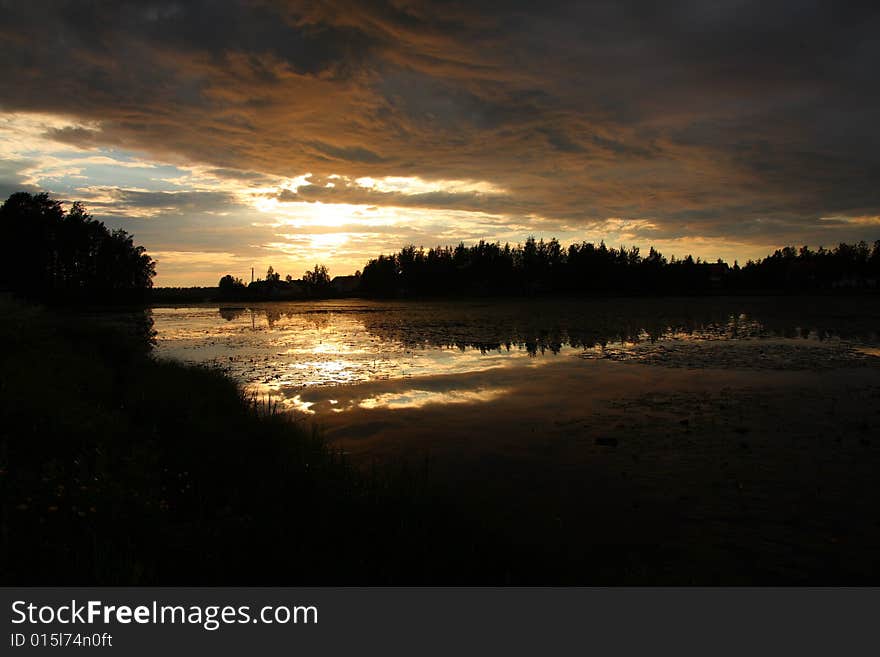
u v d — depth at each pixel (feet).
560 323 112.78
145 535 15.64
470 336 87.25
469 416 35.60
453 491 23.03
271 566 15.51
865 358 57.77
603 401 39.37
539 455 27.73
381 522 18.17
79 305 220.64
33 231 201.98
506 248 335.26
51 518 15.01
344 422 34.50
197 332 101.45
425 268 338.75
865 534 19.03
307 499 19.81
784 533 19.20
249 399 37.63
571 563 17.20
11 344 33.99
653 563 17.33
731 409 36.22
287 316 155.53
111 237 243.19
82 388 30.40
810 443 28.73
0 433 19.93
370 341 81.66
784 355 60.85
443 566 15.96
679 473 24.93
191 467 22.35
